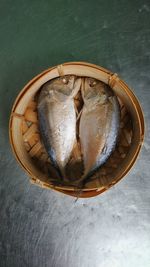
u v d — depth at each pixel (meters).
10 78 0.42
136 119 0.36
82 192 0.35
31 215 0.40
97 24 0.42
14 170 0.41
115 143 0.38
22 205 0.40
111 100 0.37
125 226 0.40
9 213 0.40
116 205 0.41
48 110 0.37
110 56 0.42
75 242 0.40
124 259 0.40
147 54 0.42
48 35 0.42
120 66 0.42
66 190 0.35
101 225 0.40
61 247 0.40
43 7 0.42
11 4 0.42
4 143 0.41
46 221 0.40
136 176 0.41
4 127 0.41
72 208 0.40
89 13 0.42
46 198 0.41
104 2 0.42
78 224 0.40
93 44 0.42
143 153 0.41
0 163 0.41
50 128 0.37
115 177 0.35
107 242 0.40
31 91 0.36
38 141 0.38
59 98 0.37
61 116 0.37
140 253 0.40
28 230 0.40
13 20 0.42
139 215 0.41
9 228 0.40
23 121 0.38
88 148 0.38
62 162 0.37
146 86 0.42
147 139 0.41
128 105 0.37
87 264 0.40
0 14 0.42
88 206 0.41
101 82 0.37
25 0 0.42
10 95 0.41
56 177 0.38
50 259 0.40
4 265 0.40
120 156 0.38
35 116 0.38
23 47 0.42
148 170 0.41
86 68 0.36
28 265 0.40
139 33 0.42
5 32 0.42
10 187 0.41
